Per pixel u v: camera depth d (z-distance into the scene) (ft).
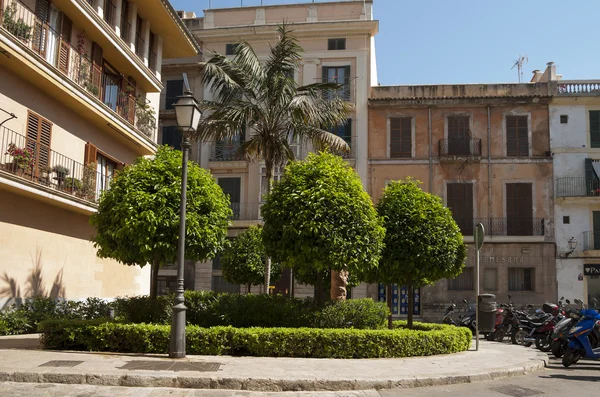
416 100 107.65
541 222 103.45
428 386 28.91
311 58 110.42
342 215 38.52
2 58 48.19
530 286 102.58
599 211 103.14
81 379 26.30
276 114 63.67
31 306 51.08
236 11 114.01
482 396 26.43
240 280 80.64
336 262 37.91
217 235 40.93
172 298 39.75
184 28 80.74
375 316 41.83
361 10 110.63
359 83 109.09
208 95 111.75
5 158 49.37
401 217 44.88
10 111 50.44
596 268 101.09
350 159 107.04
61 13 57.82
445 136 107.55
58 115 58.03
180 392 25.34
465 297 102.06
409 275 45.65
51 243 57.16
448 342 40.11
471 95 107.65
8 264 50.34
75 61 59.57
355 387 27.32
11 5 49.34
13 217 51.13
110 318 39.22
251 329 35.24
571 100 105.40
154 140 79.36
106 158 68.80
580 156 104.83
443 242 44.68
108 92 67.82
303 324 39.24
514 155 105.91
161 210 38.01
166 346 34.22
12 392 24.00
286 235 39.04
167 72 113.91
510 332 58.49
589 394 27.30
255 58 63.82
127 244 38.47
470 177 106.32
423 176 106.93
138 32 75.31
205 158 111.04
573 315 38.40
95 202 60.95
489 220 104.73
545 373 34.60
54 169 54.49
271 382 26.73
